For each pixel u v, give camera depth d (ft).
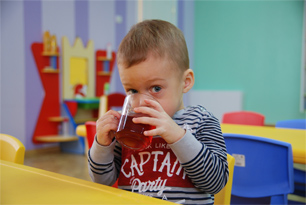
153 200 1.77
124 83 2.62
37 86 13.75
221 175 2.60
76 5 15.31
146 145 2.34
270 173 4.12
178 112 2.98
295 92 17.74
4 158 3.20
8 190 1.90
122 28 17.90
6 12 12.48
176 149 2.39
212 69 20.53
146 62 2.49
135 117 2.32
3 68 12.47
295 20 17.54
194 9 21.16
